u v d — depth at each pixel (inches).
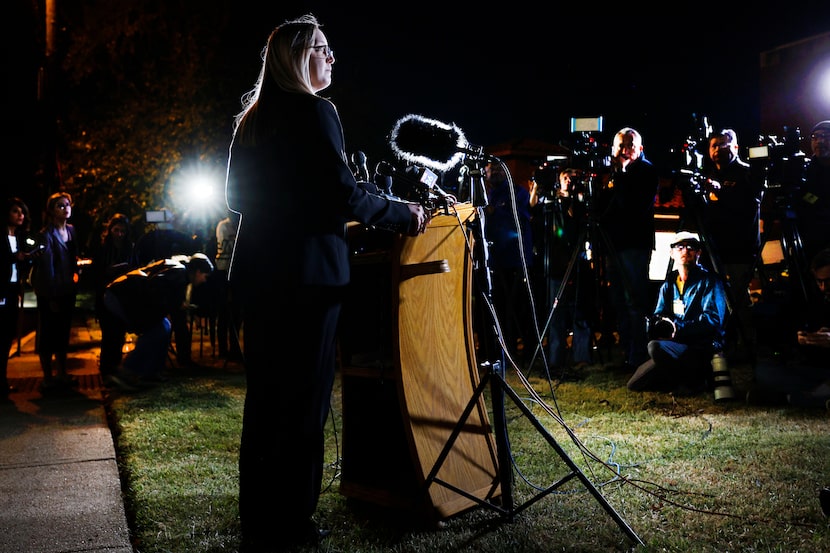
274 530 109.3
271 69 107.7
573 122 257.1
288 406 108.0
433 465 115.5
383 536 112.3
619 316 259.1
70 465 153.9
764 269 263.4
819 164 238.5
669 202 306.5
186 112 690.2
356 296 126.9
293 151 103.6
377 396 123.5
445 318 123.0
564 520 117.0
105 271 259.6
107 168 687.7
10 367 298.2
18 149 621.6
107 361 250.5
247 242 108.8
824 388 191.9
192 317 308.8
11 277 236.4
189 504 126.6
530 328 283.4
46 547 110.5
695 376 215.8
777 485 129.6
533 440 165.3
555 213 266.2
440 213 116.0
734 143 267.7
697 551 103.6
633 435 168.4
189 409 206.7
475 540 109.7
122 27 667.4
